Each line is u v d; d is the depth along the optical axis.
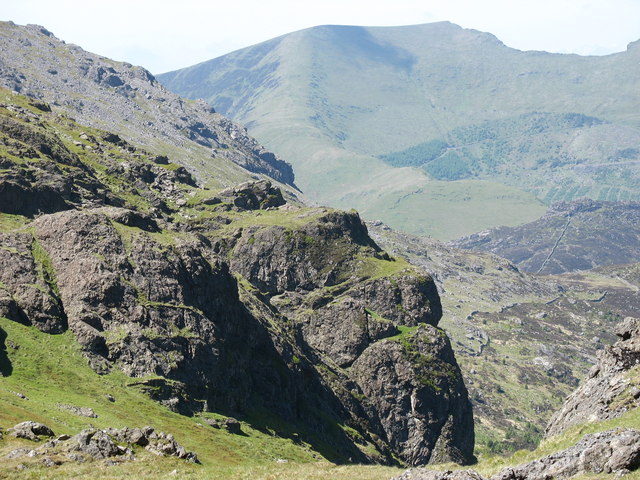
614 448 55.25
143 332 160.38
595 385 91.50
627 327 94.06
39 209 193.88
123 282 167.62
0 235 164.25
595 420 77.56
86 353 146.88
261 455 148.12
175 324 170.25
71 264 164.50
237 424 162.62
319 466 90.44
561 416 94.06
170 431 133.38
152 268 177.38
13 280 151.75
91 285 160.50
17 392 115.94
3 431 82.38
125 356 152.50
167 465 80.25
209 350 173.75
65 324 151.75
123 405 136.12
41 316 147.38
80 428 105.19
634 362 89.31
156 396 149.12
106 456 79.69
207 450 130.62
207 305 190.50
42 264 162.62
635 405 76.06
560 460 58.72
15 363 130.75
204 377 167.62
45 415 106.12
